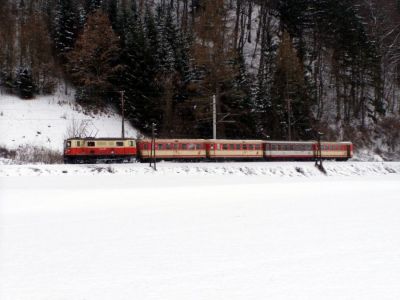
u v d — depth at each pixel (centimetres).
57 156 4900
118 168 4344
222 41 6169
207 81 5881
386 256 1302
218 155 5300
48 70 6288
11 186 3325
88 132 5594
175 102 6312
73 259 1293
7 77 6106
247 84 6406
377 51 8725
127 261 1264
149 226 1809
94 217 2055
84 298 965
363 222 1888
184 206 2427
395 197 2911
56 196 2839
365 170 5691
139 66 6125
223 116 6003
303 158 5922
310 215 2089
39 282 1079
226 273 1141
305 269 1173
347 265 1209
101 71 6212
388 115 8538
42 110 5781
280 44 6881
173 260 1272
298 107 6631
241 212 2191
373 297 960
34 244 1490
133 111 6169
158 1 10419
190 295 977
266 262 1243
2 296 981
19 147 4981
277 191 3284
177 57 6625
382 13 10612
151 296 973
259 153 5578
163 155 5066
